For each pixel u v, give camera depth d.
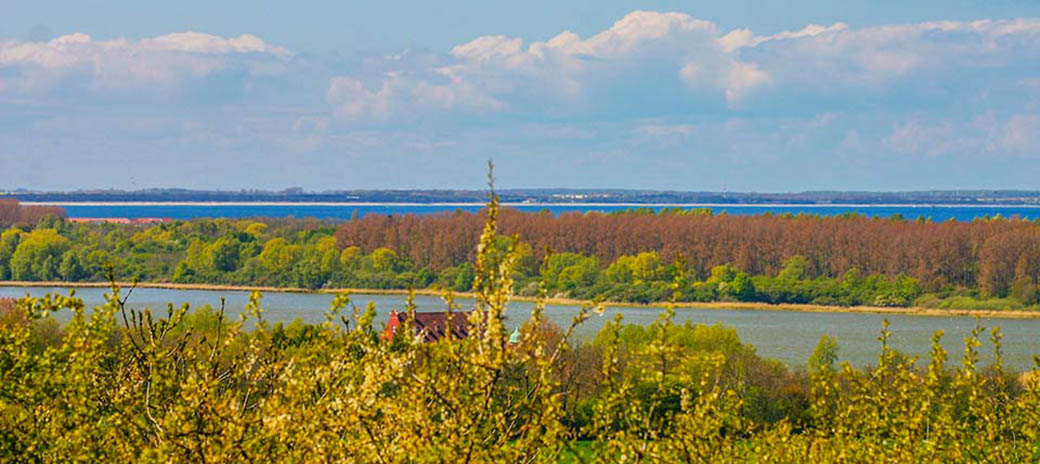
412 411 16.19
